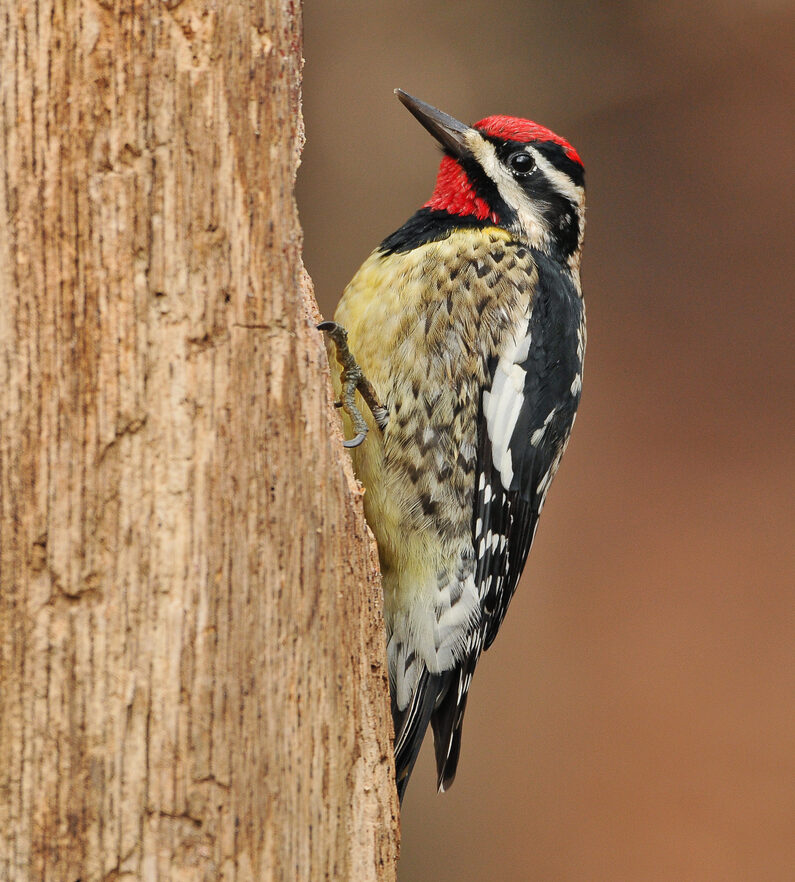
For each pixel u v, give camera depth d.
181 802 4.77
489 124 8.73
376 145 16.98
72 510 4.75
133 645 4.77
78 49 4.73
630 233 20.44
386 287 7.75
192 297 4.88
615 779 16.17
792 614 17.62
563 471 19.41
